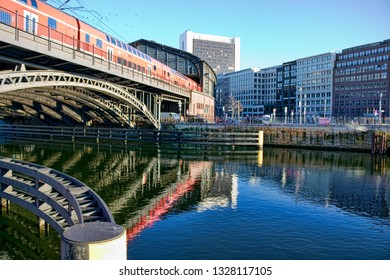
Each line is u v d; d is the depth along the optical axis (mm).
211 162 29297
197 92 71938
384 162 30969
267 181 21141
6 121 58375
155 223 12633
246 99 154125
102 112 46688
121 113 46969
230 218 13344
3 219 13180
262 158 32906
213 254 9891
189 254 9852
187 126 52312
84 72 34500
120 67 36531
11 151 34906
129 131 45594
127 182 20203
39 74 27172
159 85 47719
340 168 26859
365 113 103750
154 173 23375
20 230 12094
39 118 51625
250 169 25781
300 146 44406
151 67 49375
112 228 6180
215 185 19672
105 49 35875
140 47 80688
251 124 51438
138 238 11094
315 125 45344
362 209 14922
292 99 132875
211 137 43438
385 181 21406
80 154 33312
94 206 10273
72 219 9766
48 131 51312
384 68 100688
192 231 11797
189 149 39719
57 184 11445
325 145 42750
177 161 29500
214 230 11930
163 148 40125
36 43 24609
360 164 29344
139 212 14031
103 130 49094
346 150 41281
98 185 19250
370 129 40719
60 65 30578
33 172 12625
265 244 10727
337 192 18203
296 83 130500
